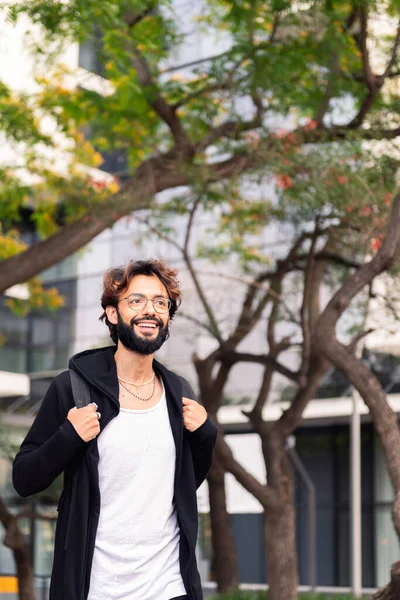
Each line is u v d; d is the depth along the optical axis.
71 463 3.23
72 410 3.18
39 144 13.52
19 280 9.77
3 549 24.64
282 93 10.87
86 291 26.86
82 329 26.73
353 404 22.20
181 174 10.74
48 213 14.90
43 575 23.05
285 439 12.73
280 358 23.62
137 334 3.29
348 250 11.97
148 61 11.26
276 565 12.09
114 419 3.26
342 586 25.05
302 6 10.16
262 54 10.62
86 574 3.15
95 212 10.08
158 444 3.27
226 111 11.90
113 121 12.30
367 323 12.69
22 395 27.03
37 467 3.15
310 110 12.17
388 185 9.92
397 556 24.48
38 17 9.16
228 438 26.30
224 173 10.98
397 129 10.21
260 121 11.22
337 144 10.05
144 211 13.12
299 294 15.41
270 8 10.38
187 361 24.02
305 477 23.50
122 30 9.60
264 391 12.98
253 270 14.46
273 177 10.30
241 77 11.00
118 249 26.20
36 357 27.19
